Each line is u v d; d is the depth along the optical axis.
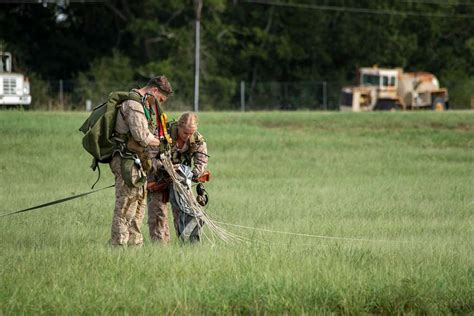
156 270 21.42
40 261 22.39
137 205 25.48
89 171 55.00
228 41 184.75
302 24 195.50
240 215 34.91
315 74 197.00
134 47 185.00
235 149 72.38
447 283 20.72
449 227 32.56
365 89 151.12
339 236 30.05
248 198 41.91
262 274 20.72
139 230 25.72
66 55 183.88
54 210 35.62
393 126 98.06
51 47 184.12
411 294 19.89
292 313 18.72
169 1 175.25
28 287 19.44
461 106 192.88
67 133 73.06
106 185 48.09
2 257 23.28
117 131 25.02
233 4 193.50
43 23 185.50
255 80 196.50
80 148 66.12
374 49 199.75
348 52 199.38
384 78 152.12
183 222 26.48
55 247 25.44
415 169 60.72
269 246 25.06
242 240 27.00
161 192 26.77
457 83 196.25
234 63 192.50
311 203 39.94
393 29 199.88
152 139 24.88
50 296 18.73
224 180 52.62
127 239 25.36
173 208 26.80
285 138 80.50
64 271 21.08
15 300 18.30
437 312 19.48
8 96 114.56
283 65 198.00
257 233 29.27
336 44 199.00
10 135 70.44
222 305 18.73
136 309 18.48
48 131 73.56
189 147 27.09
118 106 24.94
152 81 25.47
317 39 195.75
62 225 31.25
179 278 20.75
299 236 29.42
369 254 24.08
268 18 194.62
